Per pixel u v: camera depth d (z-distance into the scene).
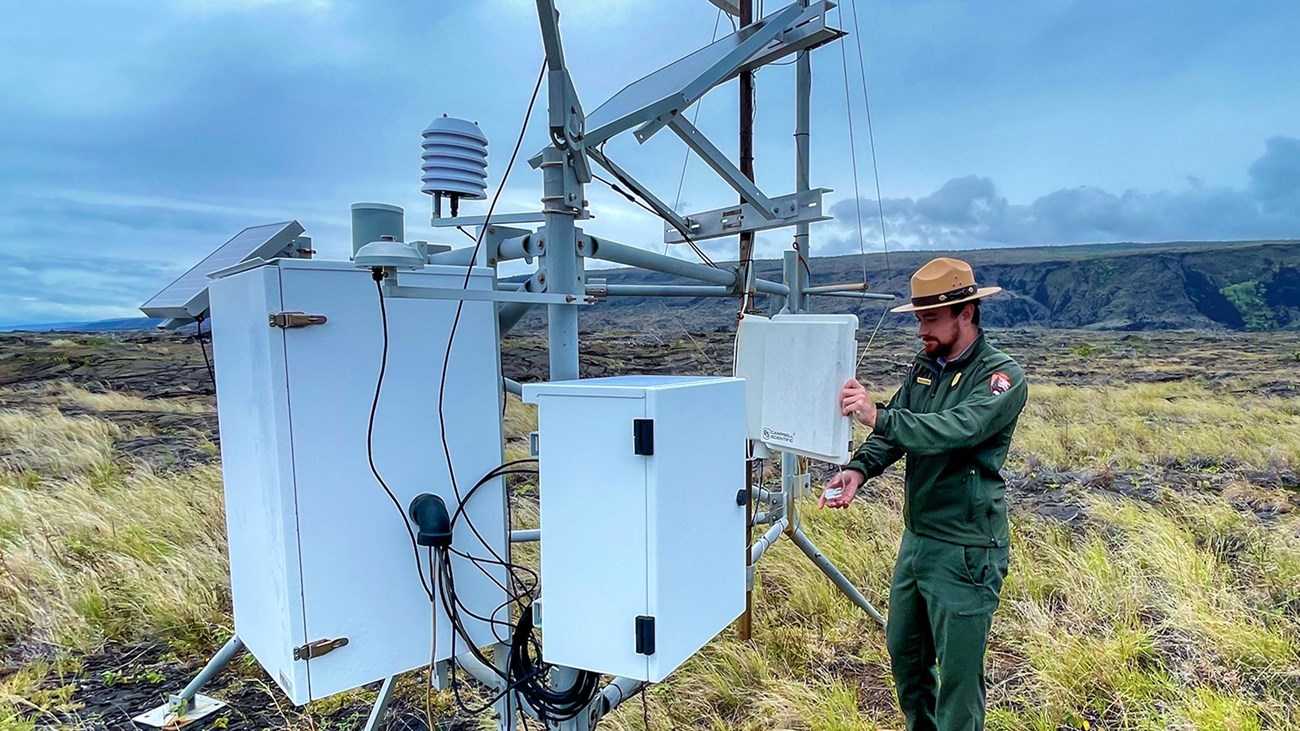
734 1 2.97
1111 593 3.64
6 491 5.53
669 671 1.64
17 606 3.62
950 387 2.28
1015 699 2.87
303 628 1.73
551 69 1.65
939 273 2.23
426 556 1.90
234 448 2.00
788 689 2.86
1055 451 8.09
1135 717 2.71
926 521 2.26
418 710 2.89
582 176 1.86
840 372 2.14
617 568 1.62
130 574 3.88
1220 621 3.23
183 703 2.76
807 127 3.00
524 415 9.74
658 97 1.99
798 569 4.00
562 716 1.92
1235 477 6.59
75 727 2.74
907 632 2.40
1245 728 2.47
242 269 1.84
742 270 2.65
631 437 1.56
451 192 2.03
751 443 2.55
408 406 1.85
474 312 1.94
